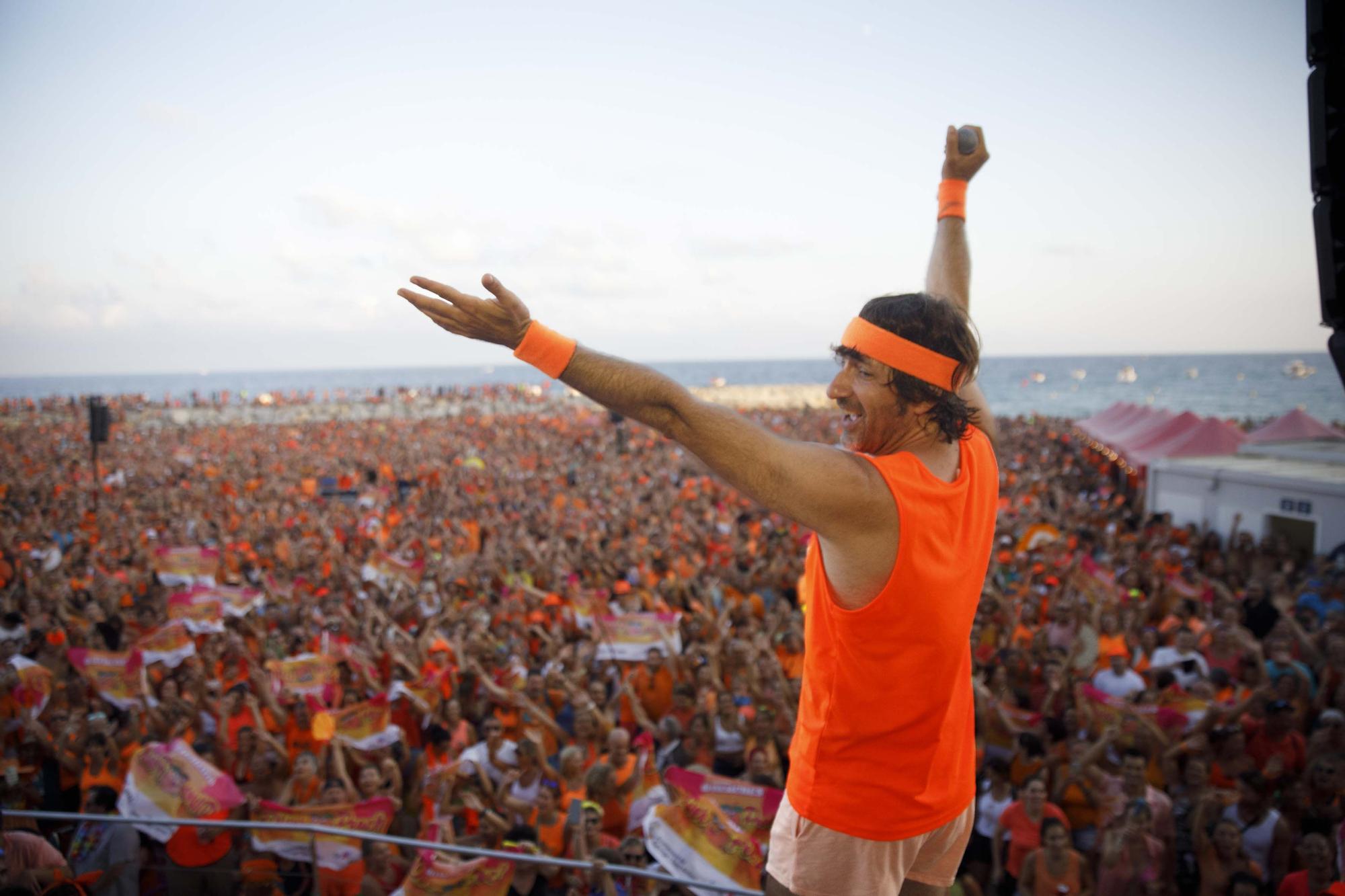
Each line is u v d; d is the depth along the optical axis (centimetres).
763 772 650
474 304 107
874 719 119
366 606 1147
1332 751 619
